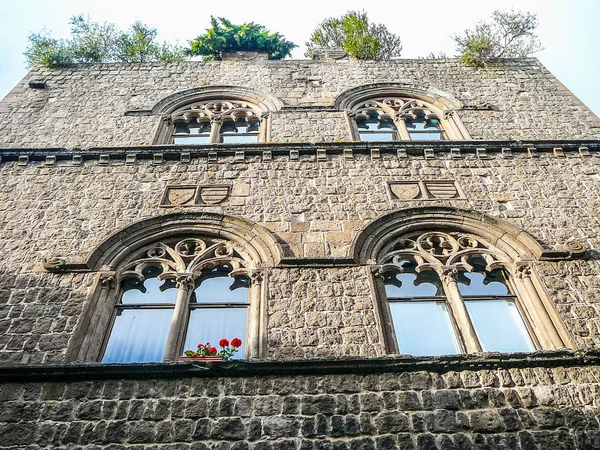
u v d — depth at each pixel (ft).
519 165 41.88
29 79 54.34
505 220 36.29
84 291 31.40
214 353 27.76
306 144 42.88
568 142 43.34
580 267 33.01
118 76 55.36
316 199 38.34
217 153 42.39
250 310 30.91
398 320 30.78
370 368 25.73
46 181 40.09
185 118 49.93
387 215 36.35
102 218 36.83
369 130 49.32
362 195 38.73
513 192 39.29
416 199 38.55
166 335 30.17
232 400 24.68
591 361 26.30
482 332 30.55
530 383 25.59
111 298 31.63
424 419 24.08
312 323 29.45
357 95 52.65
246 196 38.68
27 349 28.27
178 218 36.47
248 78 55.16
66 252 34.22
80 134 46.47
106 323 30.55
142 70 56.34
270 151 42.45
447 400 24.79
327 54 59.62
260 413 24.25
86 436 23.43
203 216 36.55
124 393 24.86
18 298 31.04
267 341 28.60
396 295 32.27
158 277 32.86
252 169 41.29
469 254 34.35
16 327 29.35
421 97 52.95
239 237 35.19
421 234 35.94
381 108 51.60
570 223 36.58
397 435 23.47
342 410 24.35
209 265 33.65
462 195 38.96
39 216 37.01
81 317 29.84
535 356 26.35
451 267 33.06
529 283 32.40
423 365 25.85
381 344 28.43
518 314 31.68
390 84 54.19
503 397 25.02
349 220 36.50
